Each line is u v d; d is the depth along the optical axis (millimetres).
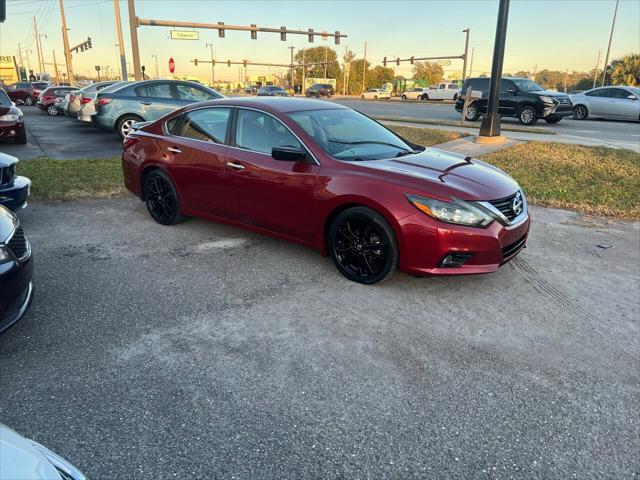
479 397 2807
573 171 8922
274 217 4598
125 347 3227
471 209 3730
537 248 5277
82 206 6621
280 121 4539
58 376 2912
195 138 5191
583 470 2309
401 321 3639
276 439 2461
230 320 3605
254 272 4465
